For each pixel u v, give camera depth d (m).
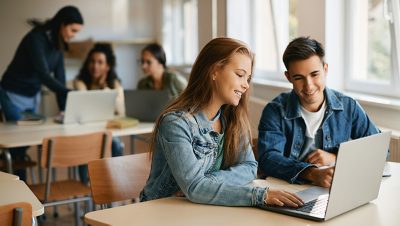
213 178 2.05
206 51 2.08
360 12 3.77
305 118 2.48
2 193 2.23
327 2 3.78
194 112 2.08
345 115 2.51
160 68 4.50
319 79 2.37
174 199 1.99
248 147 2.25
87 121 4.27
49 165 3.38
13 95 4.65
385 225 1.70
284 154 2.52
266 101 4.59
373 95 3.65
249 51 2.08
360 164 1.79
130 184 2.53
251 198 1.87
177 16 7.70
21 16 7.58
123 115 4.59
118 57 8.13
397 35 3.41
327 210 1.71
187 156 1.97
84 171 4.26
